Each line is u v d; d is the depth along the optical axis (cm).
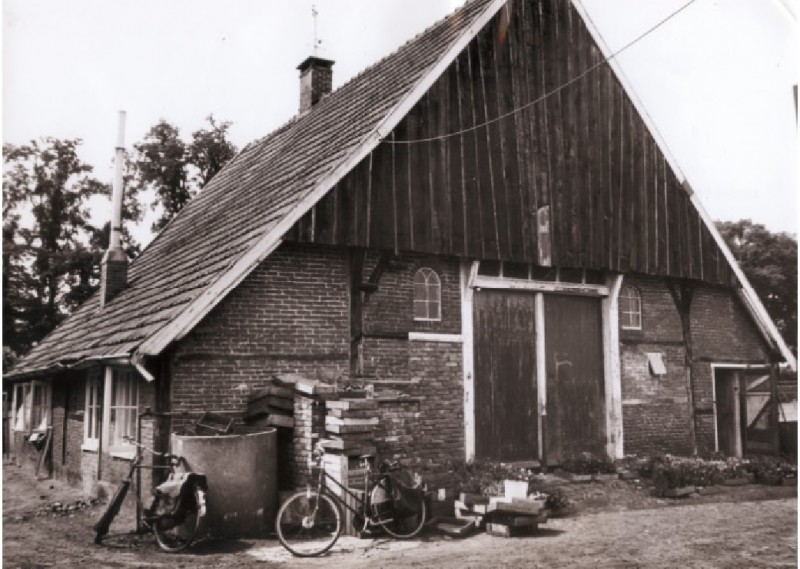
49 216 2245
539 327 1338
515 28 1364
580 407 1380
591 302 1431
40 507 1132
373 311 1148
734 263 1614
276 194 1255
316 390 947
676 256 1524
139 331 1068
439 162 1229
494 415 1266
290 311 1076
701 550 820
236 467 870
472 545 848
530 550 819
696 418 1517
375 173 1156
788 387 1698
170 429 972
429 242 1198
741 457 1505
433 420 1184
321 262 1114
